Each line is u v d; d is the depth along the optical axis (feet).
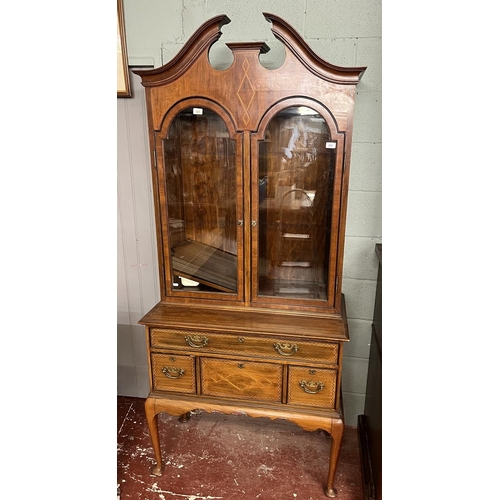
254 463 5.51
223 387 4.78
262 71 4.20
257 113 4.32
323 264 4.75
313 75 4.13
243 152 4.44
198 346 4.69
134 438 6.00
